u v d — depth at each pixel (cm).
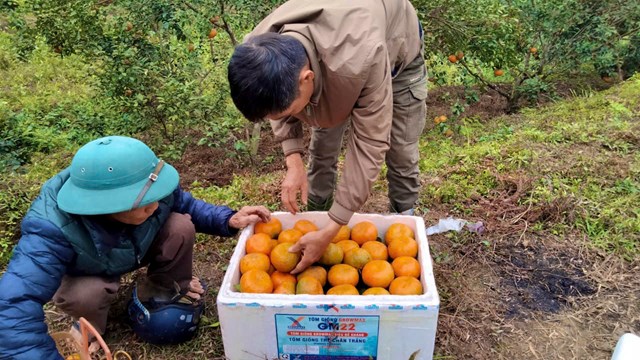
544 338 239
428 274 202
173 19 438
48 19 481
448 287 270
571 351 232
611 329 244
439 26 512
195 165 493
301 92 173
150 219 210
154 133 511
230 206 353
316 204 299
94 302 206
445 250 299
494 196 352
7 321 170
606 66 645
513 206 338
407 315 187
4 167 453
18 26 629
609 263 287
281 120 231
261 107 167
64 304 206
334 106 192
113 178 179
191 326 228
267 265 213
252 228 235
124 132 489
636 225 310
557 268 285
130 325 236
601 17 575
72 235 185
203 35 480
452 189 356
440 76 575
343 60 176
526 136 451
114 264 205
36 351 173
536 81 603
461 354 230
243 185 391
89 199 178
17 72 685
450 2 500
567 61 623
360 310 186
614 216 321
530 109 587
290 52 167
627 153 405
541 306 259
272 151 519
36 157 489
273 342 198
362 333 193
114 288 212
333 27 180
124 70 462
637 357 166
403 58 233
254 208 233
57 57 716
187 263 231
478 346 235
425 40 516
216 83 500
